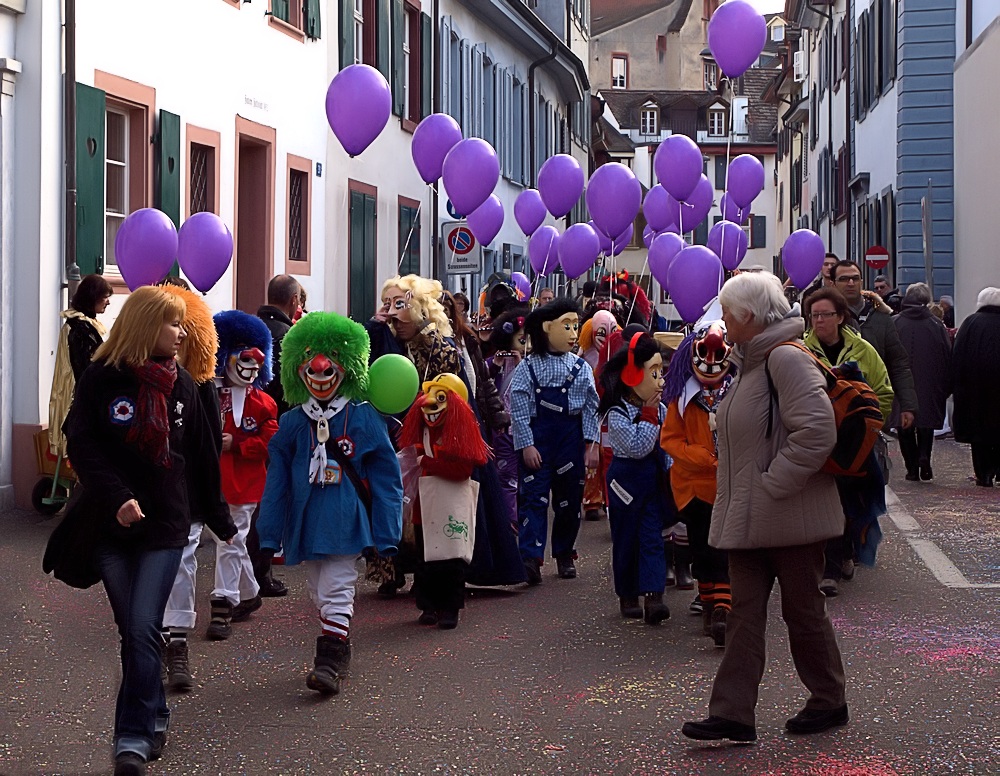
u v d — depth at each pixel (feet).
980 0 85.56
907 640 26.50
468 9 100.83
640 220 249.55
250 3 57.52
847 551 31.91
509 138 117.50
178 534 19.24
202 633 27.84
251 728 21.13
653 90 311.06
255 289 59.77
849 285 41.55
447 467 28.32
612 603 30.89
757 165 61.00
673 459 26.89
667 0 318.04
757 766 19.07
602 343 43.32
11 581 32.37
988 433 49.49
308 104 64.59
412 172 83.51
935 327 52.26
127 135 48.65
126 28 47.16
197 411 20.47
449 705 22.40
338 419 23.44
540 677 24.21
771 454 19.95
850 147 132.46
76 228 43.78
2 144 42.50
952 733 20.44
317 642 23.30
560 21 159.22
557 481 33.63
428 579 28.45
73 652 25.96
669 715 21.70
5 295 42.73
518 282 73.67
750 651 20.13
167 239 34.73
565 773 18.89
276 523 23.50
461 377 32.30
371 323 31.04
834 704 20.62
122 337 19.12
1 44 42.39
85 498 19.11
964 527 40.47
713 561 26.58
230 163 55.72
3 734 20.93
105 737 20.79
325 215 67.51
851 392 19.90
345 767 19.24
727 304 20.30
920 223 99.25
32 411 42.78
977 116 82.99
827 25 156.25
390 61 78.23
